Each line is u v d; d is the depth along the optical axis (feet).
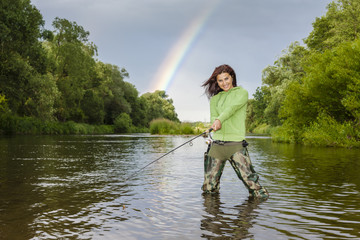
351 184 15.19
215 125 12.34
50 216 9.45
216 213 9.71
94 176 17.71
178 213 9.75
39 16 90.33
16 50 85.56
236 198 11.95
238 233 7.80
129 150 38.65
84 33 143.13
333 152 36.11
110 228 8.27
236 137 12.47
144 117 247.29
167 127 125.80
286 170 20.42
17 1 84.43
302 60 105.09
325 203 11.09
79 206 10.71
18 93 86.89
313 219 9.05
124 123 197.98
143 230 8.08
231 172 19.19
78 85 148.77
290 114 59.72
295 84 57.52
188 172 19.40
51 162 24.82
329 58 53.26
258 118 205.36
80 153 33.55
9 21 82.12
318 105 53.57
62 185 14.83
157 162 25.34
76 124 146.61
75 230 8.11
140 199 11.77
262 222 8.74
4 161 25.36
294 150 39.70
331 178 17.03
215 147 12.61
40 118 98.32
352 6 89.25
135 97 237.86
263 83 145.69
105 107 208.33
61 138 77.56
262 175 18.20
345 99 45.44
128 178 16.78
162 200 11.62
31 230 8.11
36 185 14.83
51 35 98.73
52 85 99.55
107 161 25.80
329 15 95.76
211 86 14.11
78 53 142.00
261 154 33.35
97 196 12.34
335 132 46.50
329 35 95.50
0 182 15.70
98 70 188.03
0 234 7.78
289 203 11.10
